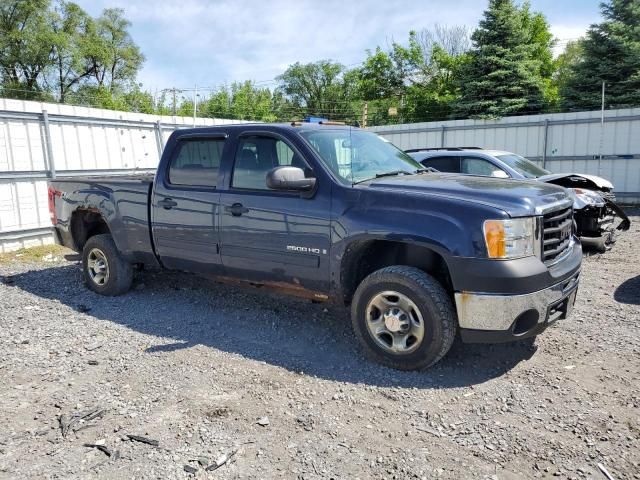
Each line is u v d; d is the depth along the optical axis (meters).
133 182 5.44
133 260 5.63
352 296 4.20
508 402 3.33
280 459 2.75
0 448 2.89
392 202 3.79
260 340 4.51
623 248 8.38
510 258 3.44
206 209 4.79
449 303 3.64
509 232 3.43
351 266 4.08
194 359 4.10
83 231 6.35
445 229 3.54
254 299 5.71
